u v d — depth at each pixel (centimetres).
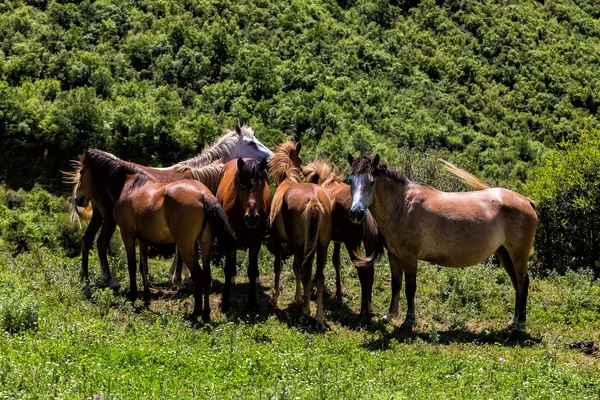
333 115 4122
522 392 686
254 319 997
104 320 951
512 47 6359
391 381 716
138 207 1005
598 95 5819
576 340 934
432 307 1079
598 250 1470
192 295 1137
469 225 952
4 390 616
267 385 683
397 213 954
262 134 3822
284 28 5606
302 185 977
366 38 5962
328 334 930
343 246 1442
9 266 1265
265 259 1389
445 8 6888
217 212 935
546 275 1422
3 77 4094
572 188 1502
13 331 850
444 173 1802
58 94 3834
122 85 4288
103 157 1088
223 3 5762
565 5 7631
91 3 5250
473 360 814
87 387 641
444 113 5025
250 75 4628
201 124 3762
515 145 4591
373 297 1140
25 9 4903
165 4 5531
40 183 3281
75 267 1249
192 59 4741
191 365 733
